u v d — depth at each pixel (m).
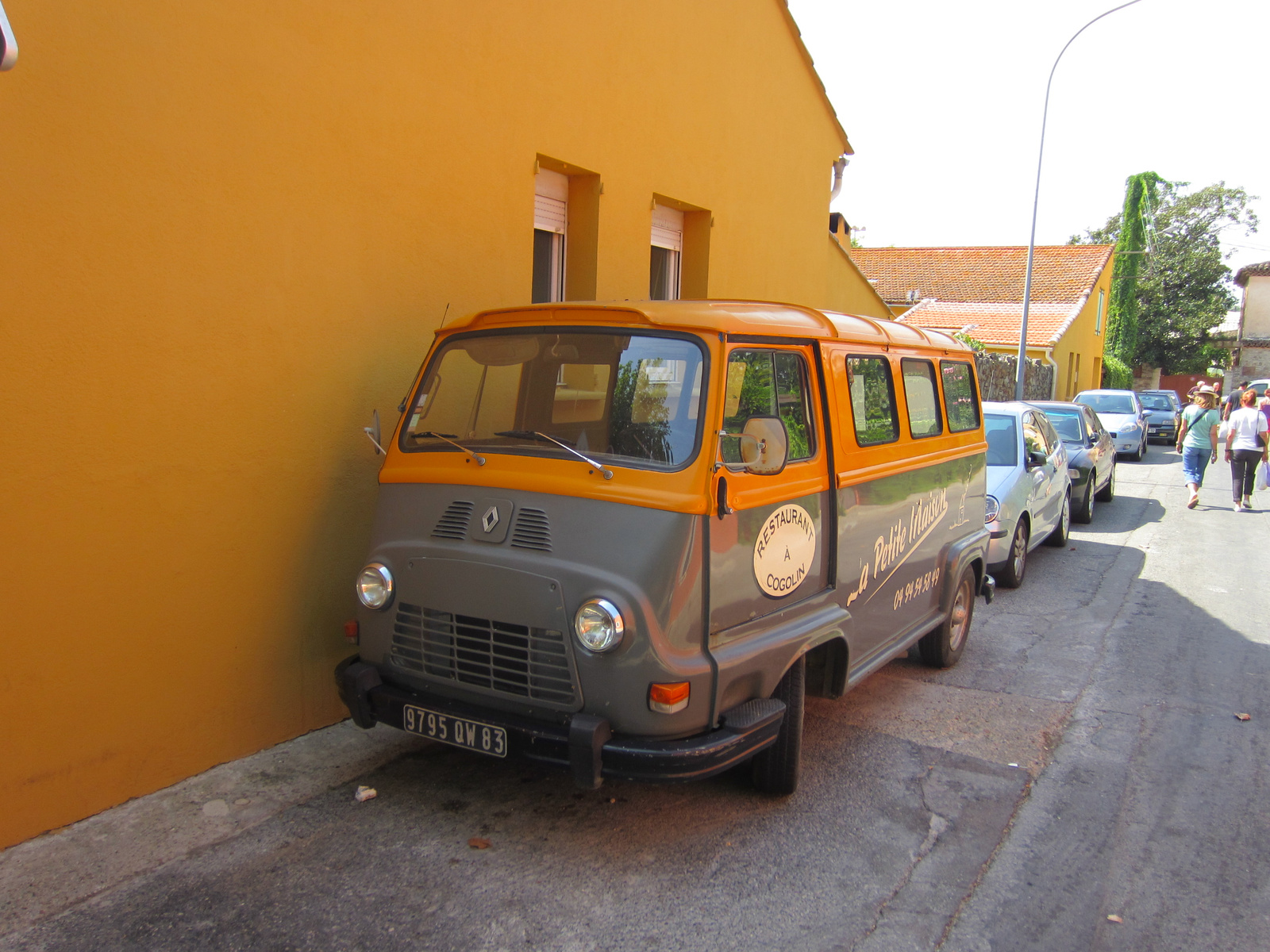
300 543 4.73
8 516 3.56
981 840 4.08
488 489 3.90
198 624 4.29
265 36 4.36
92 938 3.20
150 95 3.92
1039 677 6.28
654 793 4.43
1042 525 9.73
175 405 4.11
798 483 4.24
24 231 3.54
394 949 3.21
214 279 4.23
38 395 3.62
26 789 3.71
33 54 3.52
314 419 4.75
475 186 5.69
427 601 3.92
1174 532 12.00
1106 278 41.62
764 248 9.42
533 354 4.19
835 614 4.51
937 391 6.13
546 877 3.68
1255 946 3.37
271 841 3.86
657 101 7.46
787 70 9.51
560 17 6.30
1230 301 55.38
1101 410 22.67
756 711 3.87
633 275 7.38
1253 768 4.86
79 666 3.85
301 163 4.58
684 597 3.57
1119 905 3.60
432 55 5.30
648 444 3.77
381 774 4.51
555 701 3.65
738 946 3.29
